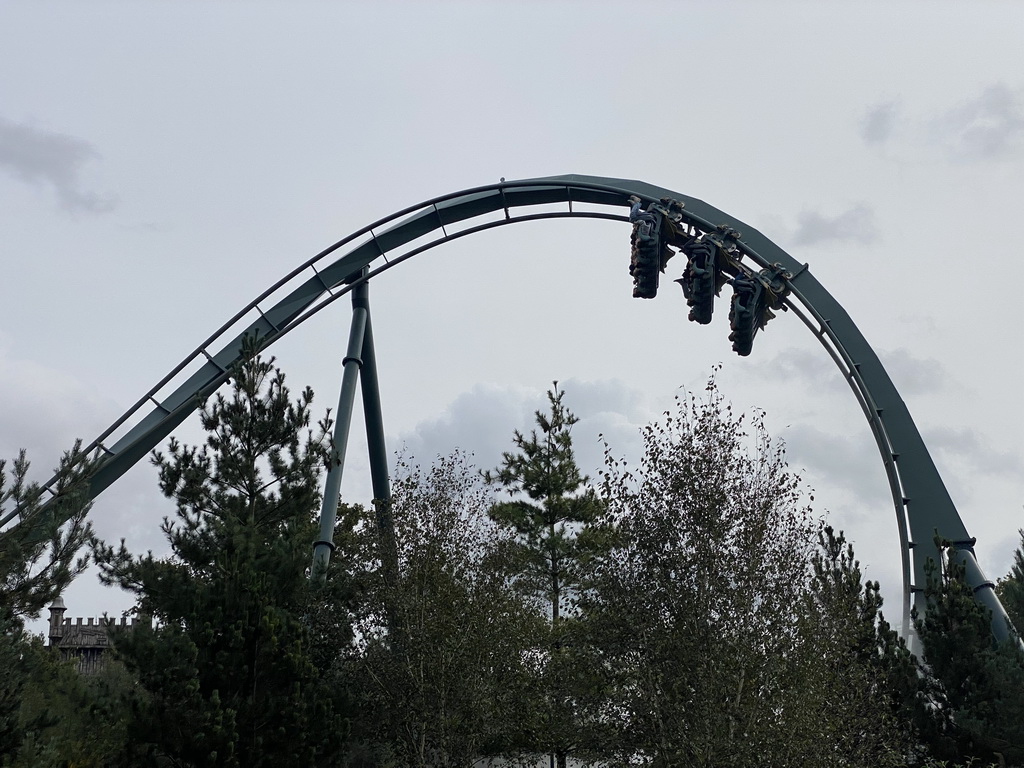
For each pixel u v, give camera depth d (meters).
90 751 29.55
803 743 27.34
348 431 51.78
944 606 34.53
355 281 55.59
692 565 30.47
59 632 63.81
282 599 31.34
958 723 32.03
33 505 26.80
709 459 31.48
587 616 32.47
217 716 26.41
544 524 57.09
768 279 49.78
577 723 35.12
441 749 34.62
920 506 44.72
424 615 35.78
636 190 53.47
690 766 28.33
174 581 30.05
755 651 28.94
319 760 28.72
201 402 34.72
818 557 31.22
